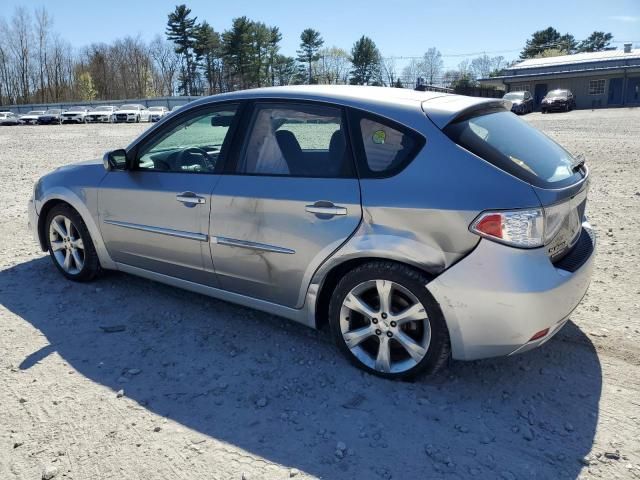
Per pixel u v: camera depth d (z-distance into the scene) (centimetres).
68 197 449
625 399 304
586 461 255
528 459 258
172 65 9094
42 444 267
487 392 312
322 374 330
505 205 276
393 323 311
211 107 383
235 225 355
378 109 319
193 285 399
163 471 249
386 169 307
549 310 283
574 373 331
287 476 247
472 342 291
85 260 459
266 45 8450
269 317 409
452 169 291
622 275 480
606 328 385
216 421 286
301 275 335
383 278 306
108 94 9075
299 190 329
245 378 327
